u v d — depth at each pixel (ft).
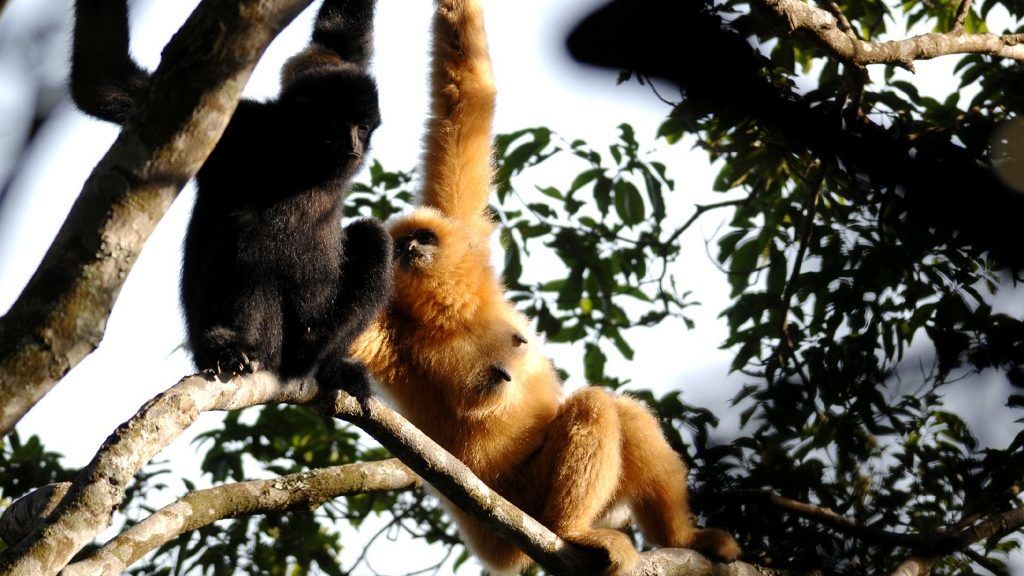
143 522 29.58
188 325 28.48
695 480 38.63
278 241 27.68
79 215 18.22
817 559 36.35
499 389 37.40
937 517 36.70
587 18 21.40
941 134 32.12
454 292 37.11
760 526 37.24
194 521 31.35
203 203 28.45
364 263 29.68
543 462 37.32
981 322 33.78
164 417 21.49
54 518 19.45
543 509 37.09
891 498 36.45
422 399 37.93
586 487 35.55
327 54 32.63
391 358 37.40
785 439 36.91
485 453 38.01
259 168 28.35
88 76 24.73
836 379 35.65
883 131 27.78
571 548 32.40
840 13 31.81
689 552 35.70
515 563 38.37
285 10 17.93
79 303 18.26
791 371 37.11
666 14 21.80
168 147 18.06
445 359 37.37
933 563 35.32
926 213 25.90
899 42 30.96
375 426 27.22
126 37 25.12
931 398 35.58
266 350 26.73
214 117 18.13
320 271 28.30
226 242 27.45
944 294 34.42
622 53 21.80
